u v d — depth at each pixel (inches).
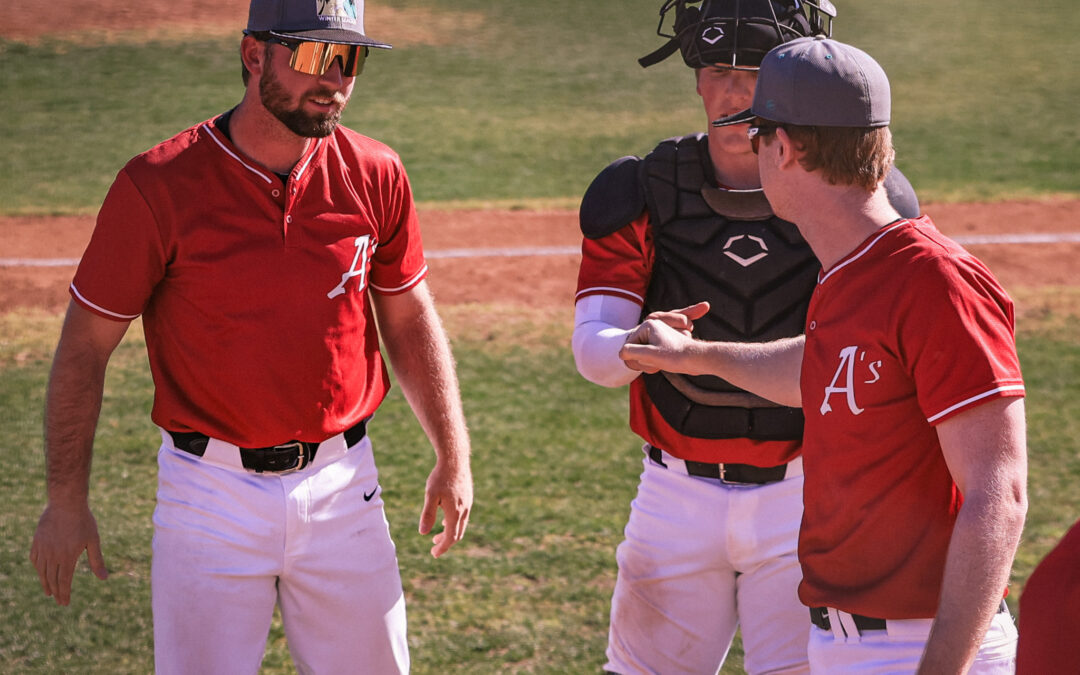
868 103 319.3
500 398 1045.8
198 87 2645.2
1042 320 1263.5
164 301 404.8
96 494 820.6
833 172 323.9
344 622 438.0
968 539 289.9
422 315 474.0
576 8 3644.2
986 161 2108.8
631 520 473.1
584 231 450.9
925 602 327.9
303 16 382.6
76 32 3090.6
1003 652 336.8
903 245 313.3
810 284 432.1
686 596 455.5
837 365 324.2
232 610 411.2
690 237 436.5
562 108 2586.1
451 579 713.6
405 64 2962.6
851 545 333.7
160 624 415.5
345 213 413.4
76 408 402.6
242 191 395.5
